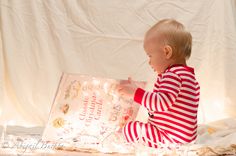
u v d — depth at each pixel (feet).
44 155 3.50
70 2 5.58
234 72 6.03
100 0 5.69
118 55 5.77
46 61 5.56
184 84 3.91
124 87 3.89
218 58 6.01
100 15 5.70
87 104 4.08
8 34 5.40
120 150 3.82
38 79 5.55
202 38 5.95
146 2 5.80
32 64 5.53
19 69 5.46
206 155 3.70
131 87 3.89
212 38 5.98
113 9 5.73
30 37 5.51
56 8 5.56
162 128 3.92
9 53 5.40
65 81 4.00
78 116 4.06
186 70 4.00
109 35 5.74
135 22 5.79
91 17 5.67
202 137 4.66
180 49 4.06
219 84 6.02
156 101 3.75
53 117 4.02
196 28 5.93
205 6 5.96
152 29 4.16
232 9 6.09
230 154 3.73
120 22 5.75
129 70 5.80
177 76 3.84
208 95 5.99
